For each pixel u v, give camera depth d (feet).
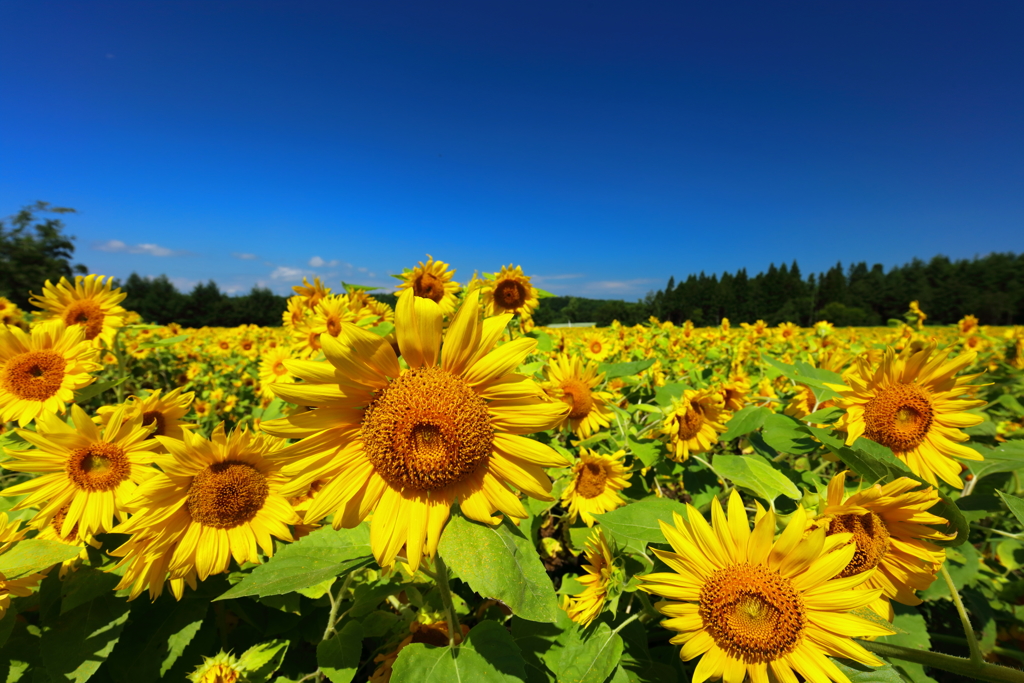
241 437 1.50
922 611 1.99
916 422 1.61
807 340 6.14
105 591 1.44
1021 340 4.35
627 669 1.46
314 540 1.50
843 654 1.05
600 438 2.23
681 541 1.16
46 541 1.35
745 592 1.09
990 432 2.29
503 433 1.20
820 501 1.30
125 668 1.46
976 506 1.74
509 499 1.15
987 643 1.71
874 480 1.45
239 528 1.54
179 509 1.48
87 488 1.52
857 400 1.72
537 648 1.46
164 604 1.59
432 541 1.12
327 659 1.45
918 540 1.29
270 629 1.68
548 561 2.44
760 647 1.07
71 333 1.93
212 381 6.03
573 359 2.38
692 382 3.92
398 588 1.66
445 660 1.21
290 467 1.14
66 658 1.35
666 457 2.39
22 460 1.47
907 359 1.64
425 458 1.12
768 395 3.22
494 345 1.20
